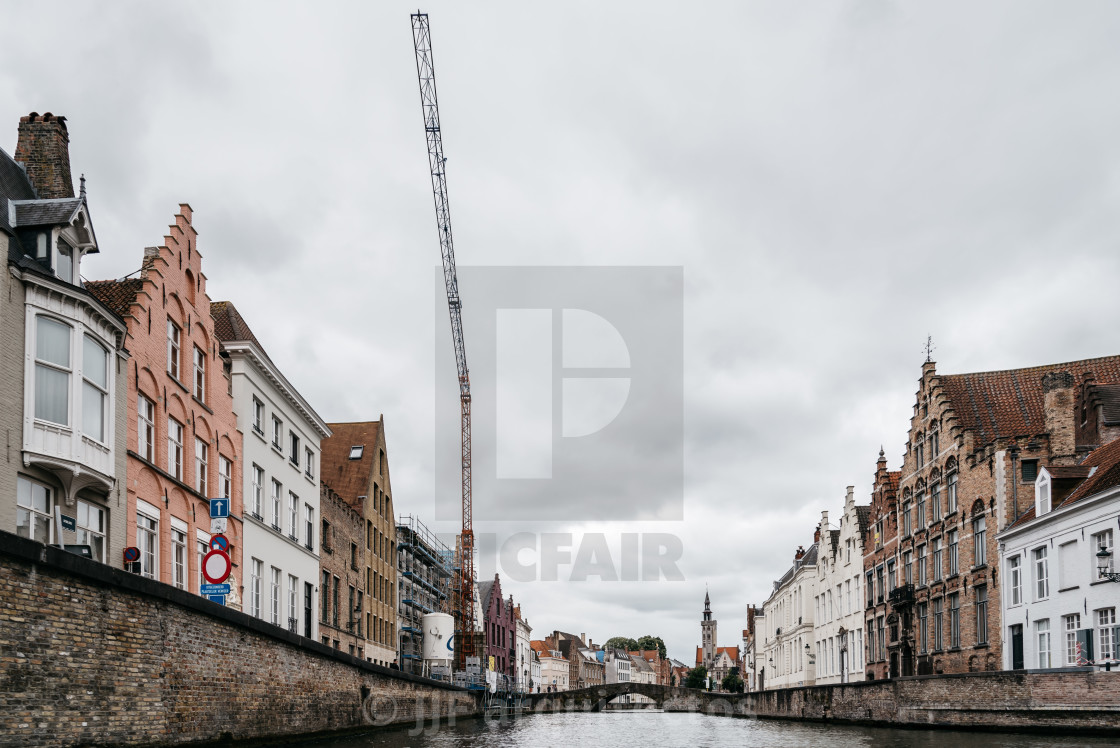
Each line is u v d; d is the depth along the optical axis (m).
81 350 23.25
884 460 56.88
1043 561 36.56
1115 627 31.28
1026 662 37.31
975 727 32.50
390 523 62.16
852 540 63.28
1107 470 34.09
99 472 23.98
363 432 59.50
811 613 75.06
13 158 28.31
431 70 74.56
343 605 50.34
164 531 28.94
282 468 41.19
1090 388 40.22
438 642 72.06
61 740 15.50
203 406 32.56
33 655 14.90
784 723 51.81
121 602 17.39
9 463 21.23
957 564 44.91
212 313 38.25
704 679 182.00
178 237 30.78
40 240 24.16
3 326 21.20
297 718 26.89
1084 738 27.69
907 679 37.06
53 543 22.66
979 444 44.28
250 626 23.19
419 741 31.53
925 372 49.12
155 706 18.50
